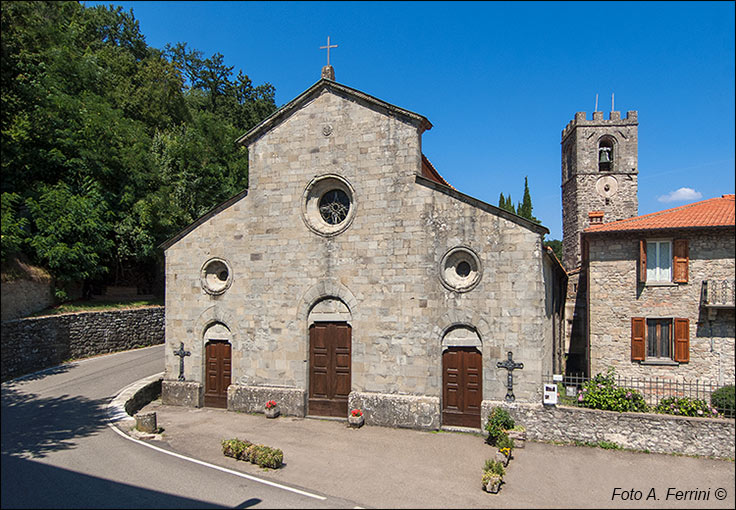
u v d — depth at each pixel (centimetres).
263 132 2014
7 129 2505
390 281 1792
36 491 1083
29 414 1686
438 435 1652
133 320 2950
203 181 3781
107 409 1756
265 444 1545
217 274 2094
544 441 1577
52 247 2473
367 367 1800
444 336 1731
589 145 3934
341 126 1897
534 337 1609
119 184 3073
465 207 1711
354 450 1499
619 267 2064
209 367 2050
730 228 1905
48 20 3048
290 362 1916
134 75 4128
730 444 1426
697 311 1952
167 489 1141
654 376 1983
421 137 1869
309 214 1942
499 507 1121
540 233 1616
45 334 2328
